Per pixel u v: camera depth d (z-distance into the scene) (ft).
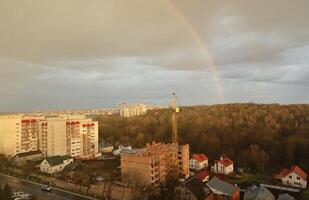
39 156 398.83
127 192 242.58
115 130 577.02
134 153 267.59
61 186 265.54
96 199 228.43
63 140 384.27
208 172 312.50
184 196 221.05
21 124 408.46
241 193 245.65
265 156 336.29
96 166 328.08
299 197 234.38
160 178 269.23
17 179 290.97
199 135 444.96
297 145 352.08
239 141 404.57
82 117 441.68
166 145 296.51
